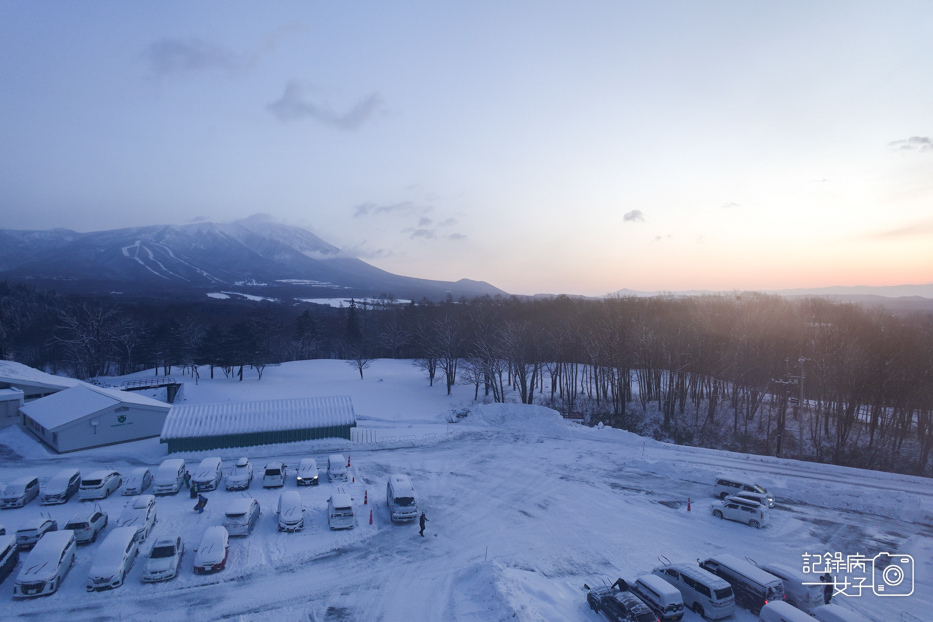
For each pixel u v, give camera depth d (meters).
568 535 27.97
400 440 49.25
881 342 60.44
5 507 29.78
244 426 45.75
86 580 21.56
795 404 65.50
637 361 75.31
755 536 28.17
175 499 32.19
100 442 45.00
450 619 19.33
